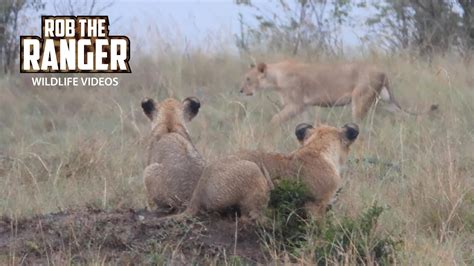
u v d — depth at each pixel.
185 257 8.73
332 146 9.59
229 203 9.14
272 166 9.37
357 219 9.34
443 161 12.42
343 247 8.80
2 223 9.50
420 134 15.09
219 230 9.12
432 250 9.16
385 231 9.66
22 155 14.51
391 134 15.30
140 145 14.80
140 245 8.87
